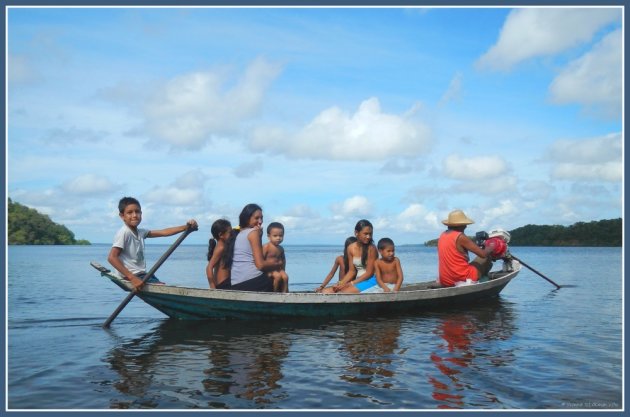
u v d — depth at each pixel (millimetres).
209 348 5914
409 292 8367
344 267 9258
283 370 5000
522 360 5328
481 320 7809
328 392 4371
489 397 4262
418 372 4906
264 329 7078
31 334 6730
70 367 5105
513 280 15586
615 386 4512
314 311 7891
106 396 4301
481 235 11141
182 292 7359
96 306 9484
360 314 8133
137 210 7477
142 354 5625
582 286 13398
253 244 7738
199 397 4273
